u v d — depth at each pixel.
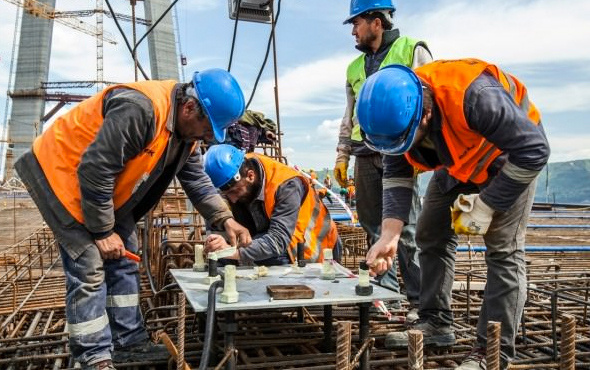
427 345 2.82
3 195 23.19
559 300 3.94
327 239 3.86
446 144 2.25
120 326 2.68
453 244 2.84
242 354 2.65
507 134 2.04
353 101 3.96
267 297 2.33
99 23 77.75
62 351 2.81
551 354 2.80
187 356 2.65
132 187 2.46
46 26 78.62
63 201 2.31
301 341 2.87
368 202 3.72
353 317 3.44
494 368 1.67
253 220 3.78
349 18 3.63
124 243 2.70
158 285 4.24
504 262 2.37
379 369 2.58
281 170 3.65
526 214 2.35
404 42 3.47
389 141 2.18
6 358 2.77
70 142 2.35
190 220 5.27
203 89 2.41
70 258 2.36
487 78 2.17
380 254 2.58
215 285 2.22
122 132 2.19
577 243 8.38
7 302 3.98
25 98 78.56
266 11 5.22
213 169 3.48
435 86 2.20
